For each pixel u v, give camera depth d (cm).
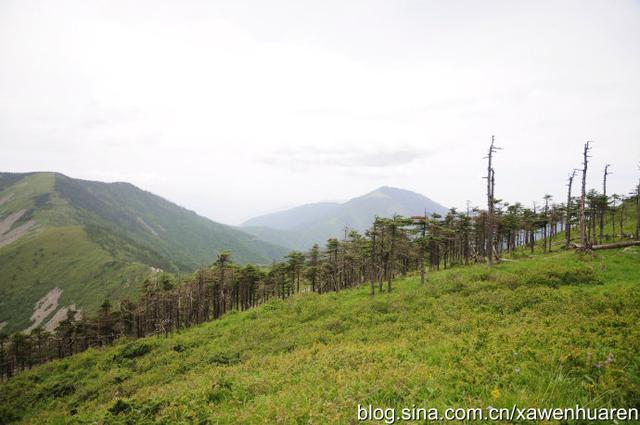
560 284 2378
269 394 1072
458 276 3228
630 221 6328
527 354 980
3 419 2767
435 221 4631
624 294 1752
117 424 978
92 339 6769
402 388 868
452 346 1207
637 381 727
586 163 3431
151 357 3575
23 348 6869
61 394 3045
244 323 4022
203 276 6309
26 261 18800
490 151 3450
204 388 1171
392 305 2823
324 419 777
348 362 1272
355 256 5356
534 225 4753
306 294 4588
